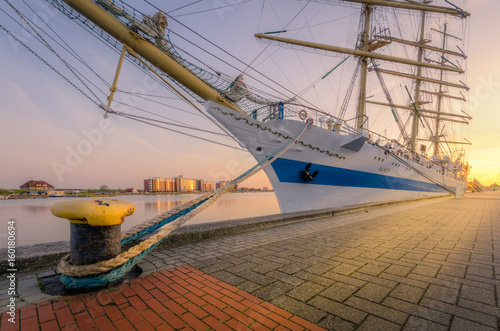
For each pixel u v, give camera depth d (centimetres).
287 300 232
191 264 332
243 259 355
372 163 1353
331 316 205
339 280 280
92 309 211
